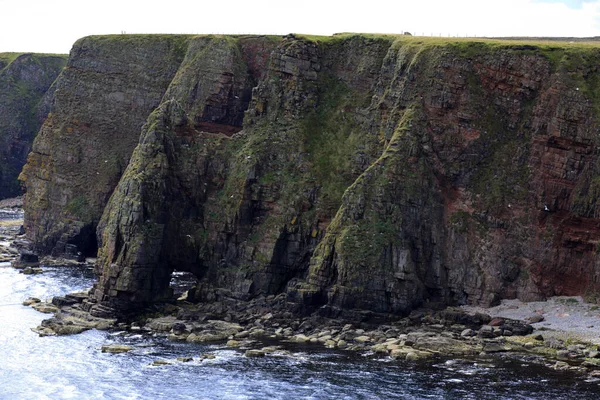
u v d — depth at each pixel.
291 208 150.00
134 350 119.81
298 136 158.50
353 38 169.12
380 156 151.12
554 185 139.12
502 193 143.00
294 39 167.62
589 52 145.50
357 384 102.50
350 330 128.88
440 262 141.12
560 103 141.12
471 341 120.69
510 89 147.12
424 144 146.38
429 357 114.31
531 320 129.00
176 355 117.06
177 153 157.38
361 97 163.00
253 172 153.62
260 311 140.25
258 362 112.81
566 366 108.62
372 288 134.62
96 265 149.12
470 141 146.50
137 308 142.25
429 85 149.50
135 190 146.25
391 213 140.62
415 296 137.00
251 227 152.12
